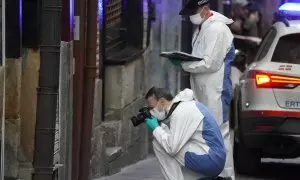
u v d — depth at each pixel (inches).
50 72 755.4
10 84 968.9
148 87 1503.4
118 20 1439.5
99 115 1211.2
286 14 1318.9
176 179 804.6
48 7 753.6
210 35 986.7
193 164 795.4
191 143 799.1
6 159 984.3
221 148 800.3
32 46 979.9
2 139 874.8
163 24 1512.1
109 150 1259.8
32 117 989.2
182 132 789.2
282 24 1264.8
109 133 1269.7
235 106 1346.0
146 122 815.1
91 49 1035.3
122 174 1254.3
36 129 757.9
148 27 1486.2
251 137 1213.1
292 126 1181.7
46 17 754.8
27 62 984.9
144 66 1469.0
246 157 1288.1
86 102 1031.0
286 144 1196.5
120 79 1318.9
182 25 1569.9
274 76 1190.3
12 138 979.3
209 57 981.8
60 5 757.3
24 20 977.5
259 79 1200.2
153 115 815.7
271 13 3262.8
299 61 1211.2
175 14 1509.6
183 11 1012.5
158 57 1513.3
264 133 1194.6
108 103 1318.9
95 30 1043.3
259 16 2815.0
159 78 1514.5
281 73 1187.9
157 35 1515.7
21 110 989.2
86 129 1026.1
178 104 802.8
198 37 1007.6
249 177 1288.1
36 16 975.0
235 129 1318.9
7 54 964.0
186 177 808.9
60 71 775.1
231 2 2669.8
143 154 1455.5
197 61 988.6
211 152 794.8
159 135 799.7
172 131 794.2
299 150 1203.9
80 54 985.5
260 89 1197.1
